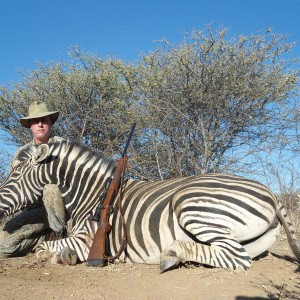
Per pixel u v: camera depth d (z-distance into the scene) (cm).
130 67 1014
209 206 426
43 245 515
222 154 922
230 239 421
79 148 533
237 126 911
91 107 1023
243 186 436
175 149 912
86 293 369
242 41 927
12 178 534
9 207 525
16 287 390
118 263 481
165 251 425
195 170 902
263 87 907
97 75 1059
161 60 984
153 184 494
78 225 521
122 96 1043
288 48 920
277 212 457
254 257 474
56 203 533
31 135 1076
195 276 401
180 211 433
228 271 410
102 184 519
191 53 933
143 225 462
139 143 947
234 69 910
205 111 908
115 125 951
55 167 528
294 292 362
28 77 1099
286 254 530
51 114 574
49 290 379
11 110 1102
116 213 488
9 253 557
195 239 438
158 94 927
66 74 1076
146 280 403
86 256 493
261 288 369
